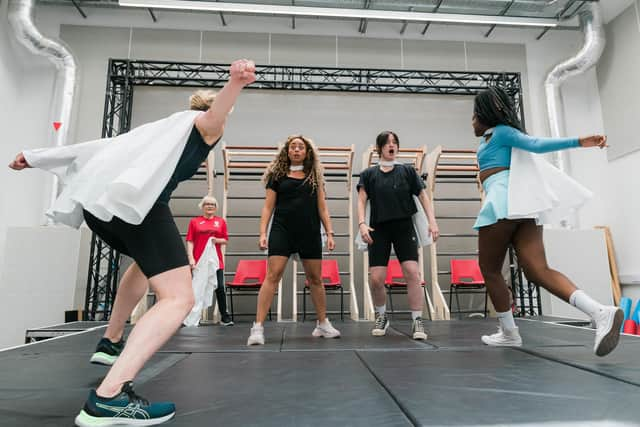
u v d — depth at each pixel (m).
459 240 5.69
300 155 2.46
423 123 5.96
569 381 1.26
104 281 5.07
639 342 2.01
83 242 5.06
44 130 5.37
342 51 6.05
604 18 5.79
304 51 6.01
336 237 5.56
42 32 5.50
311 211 2.46
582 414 0.94
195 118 1.13
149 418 0.90
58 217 1.14
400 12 5.33
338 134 5.85
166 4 5.14
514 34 6.25
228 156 5.10
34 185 5.18
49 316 4.22
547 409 0.98
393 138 2.72
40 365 1.63
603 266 4.92
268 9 5.20
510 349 1.95
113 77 5.37
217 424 0.90
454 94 6.03
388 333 2.75
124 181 0.93
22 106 5.36
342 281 5.45
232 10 5.20
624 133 5.44
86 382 1.33
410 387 1.21
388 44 6.11
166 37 5.87
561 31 6.30
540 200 1.79
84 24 5.76
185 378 1.38
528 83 6.12
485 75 6.11
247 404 1.06
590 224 5.69
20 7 4.91
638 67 5.27
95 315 4.73
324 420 0.92
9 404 1.07
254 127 5.78
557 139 1.71
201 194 5.57
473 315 5.20
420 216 2.76
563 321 3.80
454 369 1.48
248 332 3.04
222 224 4.23
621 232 5.43
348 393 1.17
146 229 1.03
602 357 1.66
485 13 5.71
